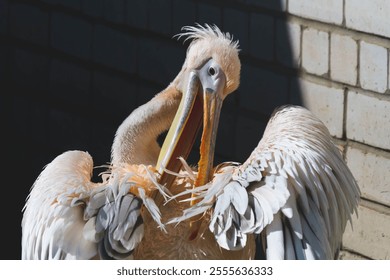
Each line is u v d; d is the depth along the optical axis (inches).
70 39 556.4
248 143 487.5
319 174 315.9
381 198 436.8
